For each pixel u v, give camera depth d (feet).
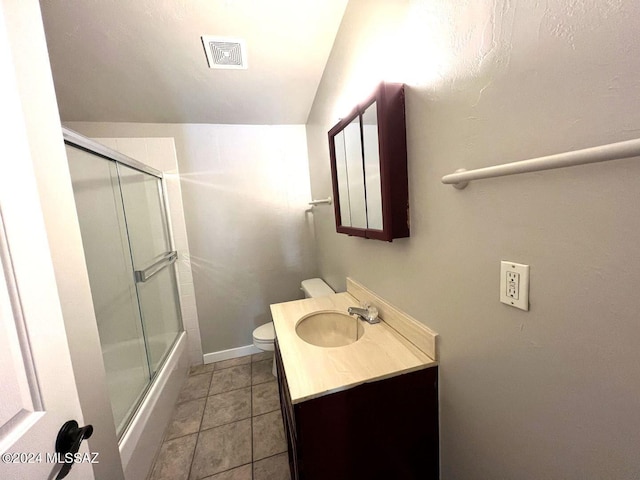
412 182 3.02
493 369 2.20
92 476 2.10
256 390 6.53
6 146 1.60
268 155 7.79
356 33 3.93
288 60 5.27
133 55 4.71
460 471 2.72
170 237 7.30
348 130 4.29
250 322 8.16
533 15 1.61
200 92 5.96
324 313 4.62
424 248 2.94
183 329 7.57
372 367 2.88
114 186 4.90
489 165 2.02
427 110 2.64
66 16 3.82
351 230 4.41
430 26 2.48
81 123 6.43
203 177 7.38
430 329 2.98
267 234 8.04
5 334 1.48
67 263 2.26
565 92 1.49
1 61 1.61
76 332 2.31
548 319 1.73
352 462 2.77
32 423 1.58
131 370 4.91
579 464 1.64
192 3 3.84
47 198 2.09
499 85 1.88
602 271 1.42
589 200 1.44
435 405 2.96
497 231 2.02
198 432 5.30
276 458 4.65
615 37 1.27
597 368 1.49
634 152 1.12
